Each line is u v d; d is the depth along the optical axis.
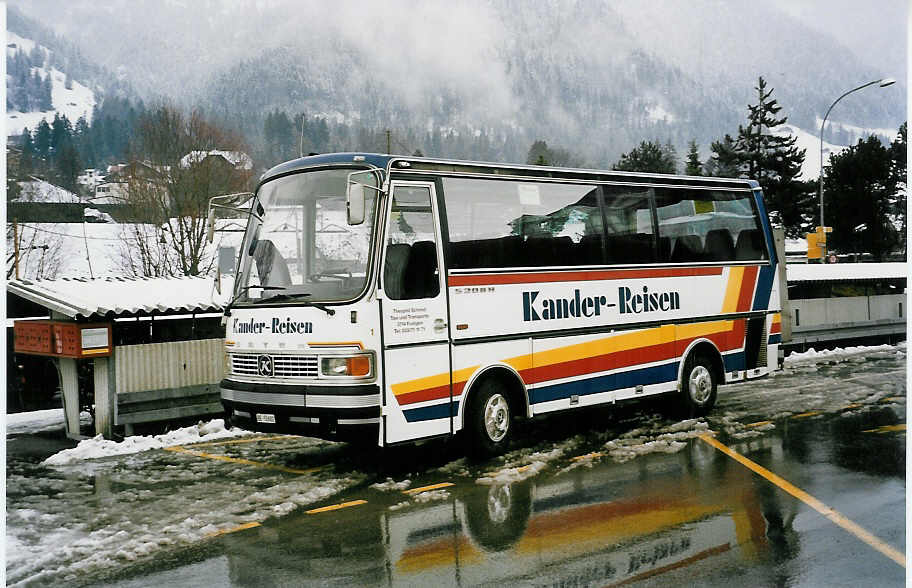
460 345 9.91
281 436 12.10
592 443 11.10
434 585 6.20
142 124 63.22
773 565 6.50
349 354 9.03
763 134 74.00
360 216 8.82
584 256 11.34
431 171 9.86
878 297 23.22
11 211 66.38
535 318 10.70
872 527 7.39
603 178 11.70
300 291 9.46
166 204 54.41
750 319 13.48
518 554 6.82
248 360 9.77
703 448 10.60
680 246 12.59
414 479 9.41
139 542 7.32
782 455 10.12
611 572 6.38
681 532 7.31
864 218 67.50
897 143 72.81
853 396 14.26
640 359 11.91
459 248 10.01
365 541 7.23
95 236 61.25
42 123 182.12
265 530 7.60
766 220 13.89
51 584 6.39
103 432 12.02
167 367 12.50
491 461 10.16
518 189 10.69
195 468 10.17
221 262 10.03
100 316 11.87
